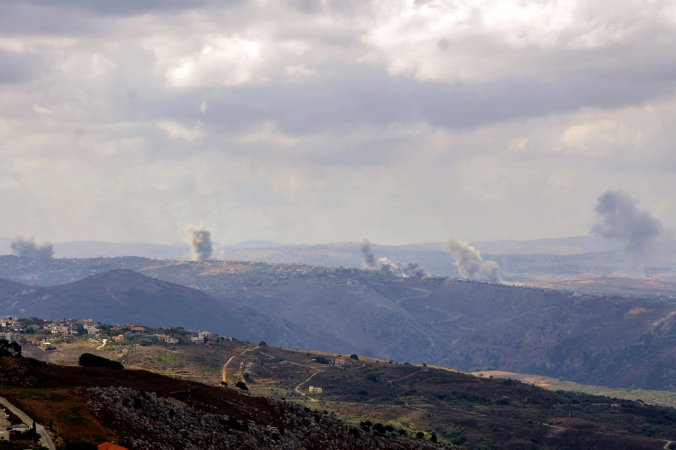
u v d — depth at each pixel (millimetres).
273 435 187250
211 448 164875
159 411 167500
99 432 146375
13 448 131250
